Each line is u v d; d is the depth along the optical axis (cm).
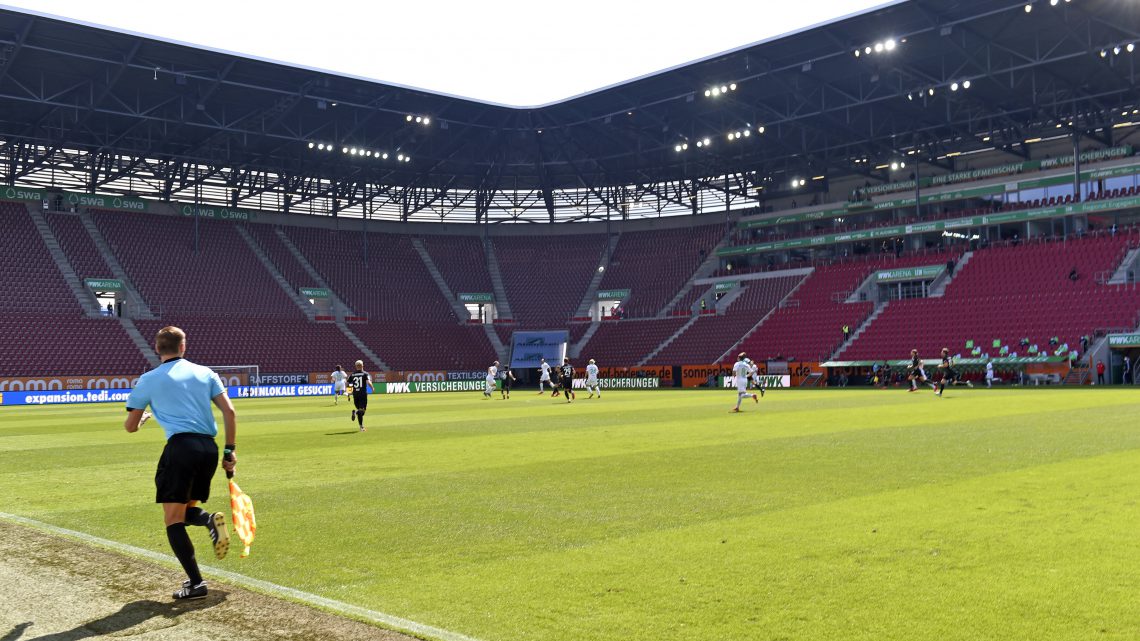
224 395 752
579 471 1425
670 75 6062
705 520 973
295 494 1247
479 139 7469
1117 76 5531
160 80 5784
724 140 7256
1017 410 2700
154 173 7325
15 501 1235
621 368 7269
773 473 1340
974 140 6819
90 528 1019
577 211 8950
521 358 8012
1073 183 6488
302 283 7931
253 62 5600
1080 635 568
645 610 644
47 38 5072
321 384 6812
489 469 1489
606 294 8450
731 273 8012
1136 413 2444
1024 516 941
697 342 7375
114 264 7138
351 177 8019
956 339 5888
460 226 8938
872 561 765
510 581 736
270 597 702
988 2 4750
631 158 7988
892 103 6303
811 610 632
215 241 7862
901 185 7338
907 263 6956
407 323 8031
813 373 6253
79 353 6234
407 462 1634
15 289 6525
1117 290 5562
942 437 1848
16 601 698
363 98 6438
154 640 598
